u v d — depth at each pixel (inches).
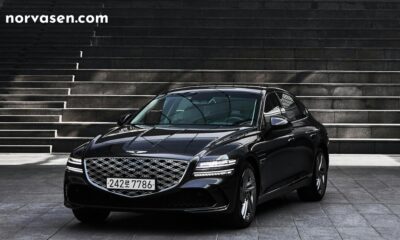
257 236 260.2
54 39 767.7
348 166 493.0
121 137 280.5
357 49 729.6
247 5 839.1
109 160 263.1
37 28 792.3
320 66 705.6
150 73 684.7
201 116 305.0
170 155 258.7
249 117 301.7
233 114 303.7
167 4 843.4
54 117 623.5
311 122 358.3
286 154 313.1
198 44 758.5
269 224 284.7
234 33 780.0
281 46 759.7
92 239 256.7
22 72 698.8
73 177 269.3
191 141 269.7
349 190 383.2
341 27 800.9
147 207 257.6
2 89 667.4
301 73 682.2
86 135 605.6
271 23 801.6
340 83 675.4
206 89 326.6
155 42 759.1
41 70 697.0
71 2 843.4
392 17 821.2
